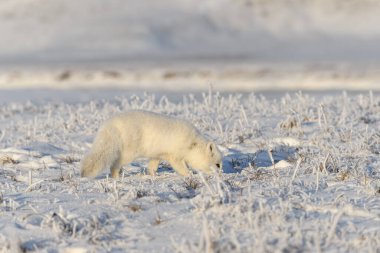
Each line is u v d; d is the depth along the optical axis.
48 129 18.70
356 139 15.31
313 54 148.00
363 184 10.81
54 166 13.59
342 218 8.82
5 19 173.88
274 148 14.86
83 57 141.75
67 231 8.52
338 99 23.34
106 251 7.81
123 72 84.81
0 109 25.34
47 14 174.88
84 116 20.61
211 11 182.12
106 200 10.03
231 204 9.15
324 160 11.93
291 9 183.12
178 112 20.64
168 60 130.75
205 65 105.94
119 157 12.16
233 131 16.30
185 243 7.60
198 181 11.38
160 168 13.80
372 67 88.31
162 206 9.61
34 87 65.88
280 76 74.56
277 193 10.06
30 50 153.12
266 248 7.39
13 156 14.51
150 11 178.88
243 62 117.75
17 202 10.04
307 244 7.66
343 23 174.62
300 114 18.55
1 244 8.11
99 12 176.00
